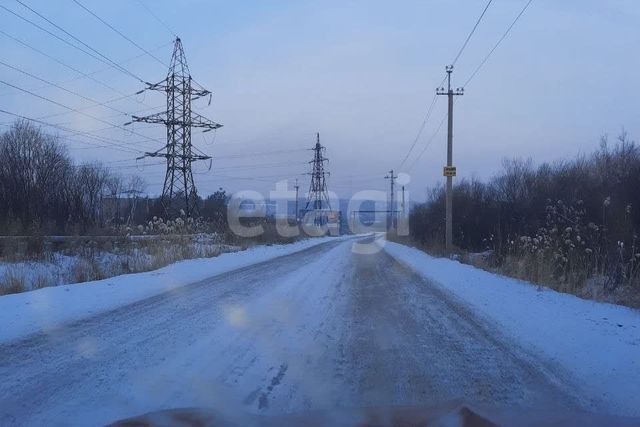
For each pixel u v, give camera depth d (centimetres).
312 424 519
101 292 1427
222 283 1712
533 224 2541
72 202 3139
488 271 2317
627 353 834
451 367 766
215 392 635
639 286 1455
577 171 2900
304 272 2181
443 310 1262
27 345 848
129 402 596
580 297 1501
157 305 1247
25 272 1766
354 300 1419
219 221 4103
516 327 1050
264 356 809
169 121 4306
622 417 554
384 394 643
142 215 5194
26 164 3030
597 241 1781
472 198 3950
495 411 567
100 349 830
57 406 582
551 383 691
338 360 799
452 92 3528
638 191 1836
